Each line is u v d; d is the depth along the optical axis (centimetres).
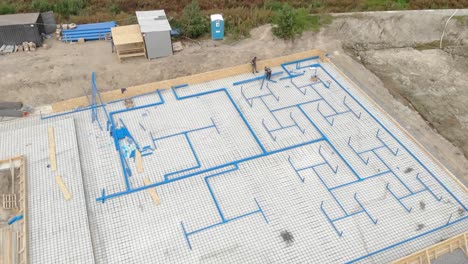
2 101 1828
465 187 1450
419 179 1497
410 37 2538
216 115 1781
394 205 1394
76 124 1702
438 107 1953
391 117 1781
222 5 2656
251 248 1252
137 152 1565
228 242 1267
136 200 1388
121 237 1273
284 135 1681
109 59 2053
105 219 1323
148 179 1462
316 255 1238
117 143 1598
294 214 1358
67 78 1911
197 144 1627
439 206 1395
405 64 2302
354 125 1744
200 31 2281
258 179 1481
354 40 2483
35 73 1909
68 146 1543
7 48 2064
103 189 1420
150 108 1811
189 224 1317
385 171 1526
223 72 2000
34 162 1471
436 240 1284
